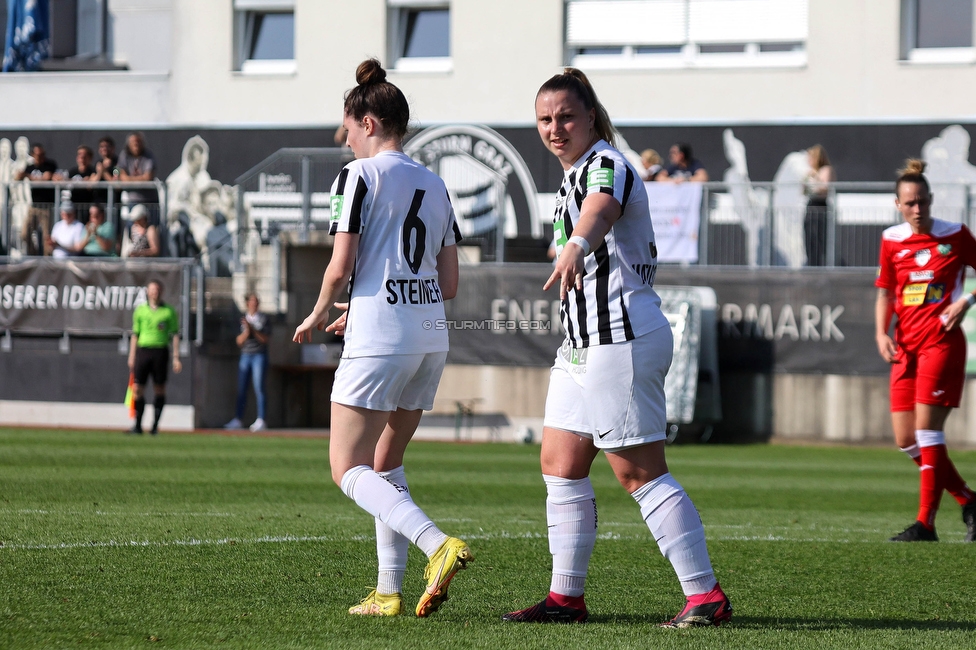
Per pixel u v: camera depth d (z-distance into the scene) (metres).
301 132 82.12
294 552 22.19
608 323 15.60
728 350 64.56
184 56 86.44
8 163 85.38
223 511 29.62
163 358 62.94
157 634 14.84
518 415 66.12
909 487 42.06
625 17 80.88
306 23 84.88
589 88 16.12
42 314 70.50
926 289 26.73
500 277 66.19
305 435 64.50
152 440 58.66
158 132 83.62
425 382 16.22
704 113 78.81
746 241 65.00
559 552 16.39
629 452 15.87
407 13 85.25
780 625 16.30
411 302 15.71
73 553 21.44
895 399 27.62
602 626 15.84
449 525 27.97
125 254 72.69
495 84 82.12
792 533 27.72
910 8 76.56
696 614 15.94
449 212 16.58
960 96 75.12
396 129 16.19
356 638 14.64
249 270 71.88
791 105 77.56
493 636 14.87
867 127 74.12
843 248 64.94
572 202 15.77
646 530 27.69
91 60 90.81
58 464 43.94
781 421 64.06
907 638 15.29
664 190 65.25
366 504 15.50
